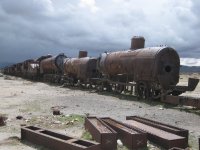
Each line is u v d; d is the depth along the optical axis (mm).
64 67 41094
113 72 28266
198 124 14023
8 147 9867
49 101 22172
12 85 39906
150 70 22328
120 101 22547
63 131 12008
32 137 10297
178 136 9891
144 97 23594
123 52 26672
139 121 12430
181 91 21781
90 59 33969
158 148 9617
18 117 14734
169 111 17828
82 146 8500
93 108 18922
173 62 22406
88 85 36219
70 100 22750
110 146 9367
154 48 22797
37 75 52844
